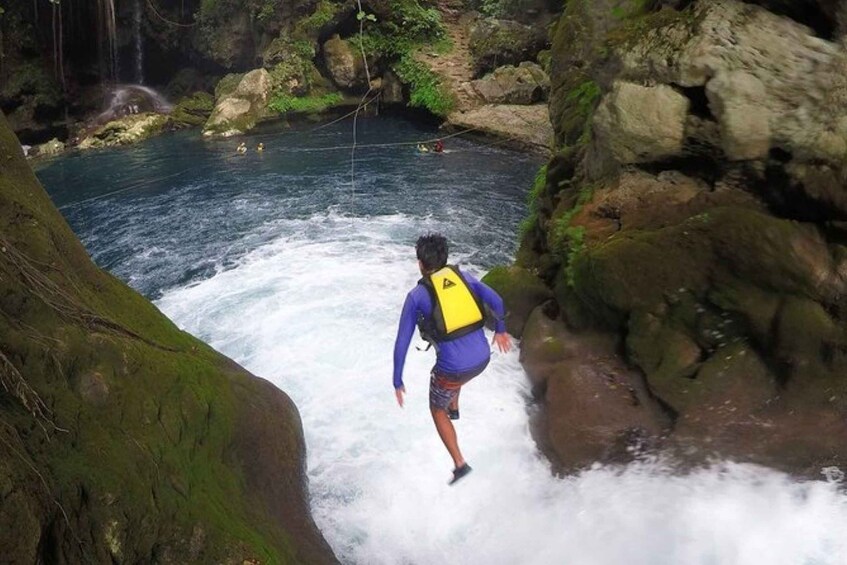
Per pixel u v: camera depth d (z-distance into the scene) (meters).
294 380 5.64
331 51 17.89
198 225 10.25
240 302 7.24
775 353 4.54
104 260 9.03
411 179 12.27
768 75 4.48
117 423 3.19
